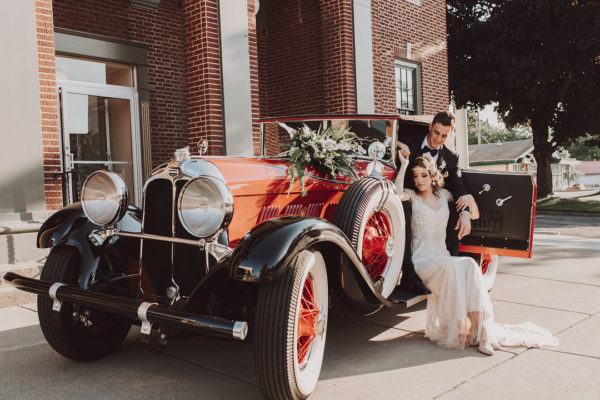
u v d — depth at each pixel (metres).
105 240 3.11
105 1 8.01
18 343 3.61
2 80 5.02
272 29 11.14
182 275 2.87
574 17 16.42
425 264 3.51
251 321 2.87
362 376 2.92
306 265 2.52
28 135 5.18
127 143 8.27
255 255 2.37
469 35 17.55
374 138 4.18
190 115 7.51
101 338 3.27
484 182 4.16
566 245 8.12
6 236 4.88
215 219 2.55
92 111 7.84
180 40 9.09
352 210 3.15
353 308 3.13
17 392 2.78
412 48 11.23
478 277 3.34
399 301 3.41
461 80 17.64
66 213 3.21
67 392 2.78
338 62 9.55
